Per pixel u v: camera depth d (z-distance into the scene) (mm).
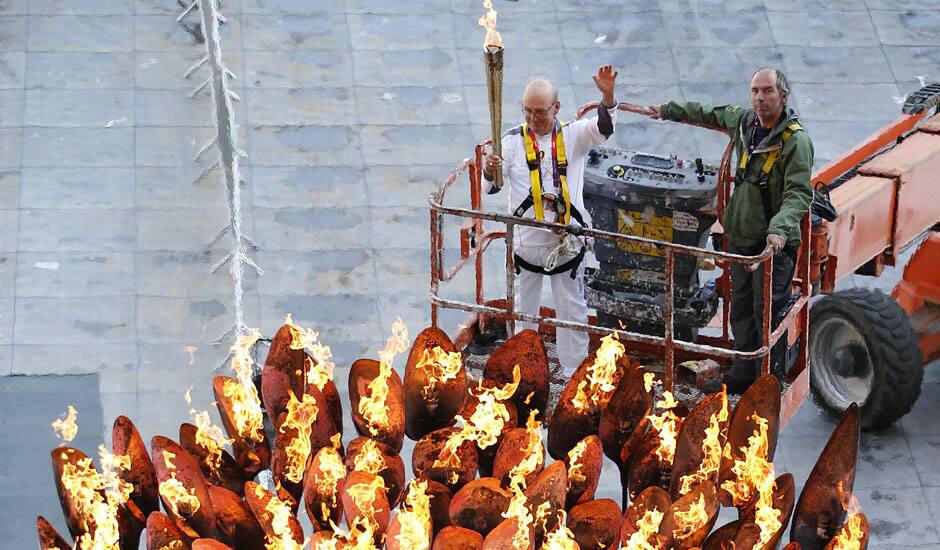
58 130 46812
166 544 22594
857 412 23672
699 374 28297
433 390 25031
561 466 22859
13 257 42688
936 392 39375
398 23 51125
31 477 36656
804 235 28219
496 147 26125
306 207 44500
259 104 47812
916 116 35375
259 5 51531
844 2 53031
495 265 42938
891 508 35938
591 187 28453
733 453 23859
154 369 39562
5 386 38875
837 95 49375
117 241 43312
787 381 29328
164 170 45594
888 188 32875
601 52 50281
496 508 23141
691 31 51219
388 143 46719
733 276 27984
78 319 40906
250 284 42000
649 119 47719
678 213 28141
